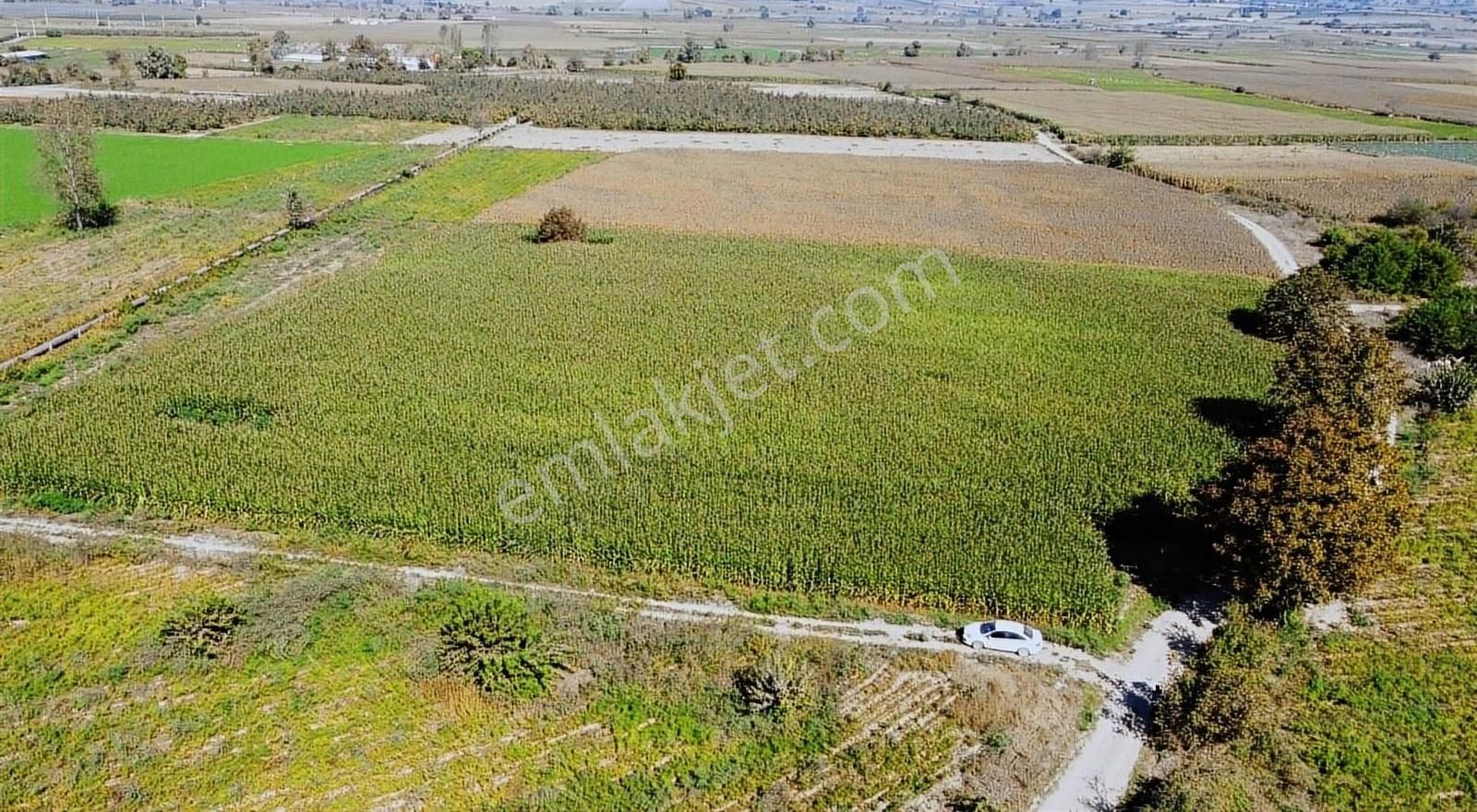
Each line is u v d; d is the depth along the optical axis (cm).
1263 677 2988
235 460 4009
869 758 2716
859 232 7962
